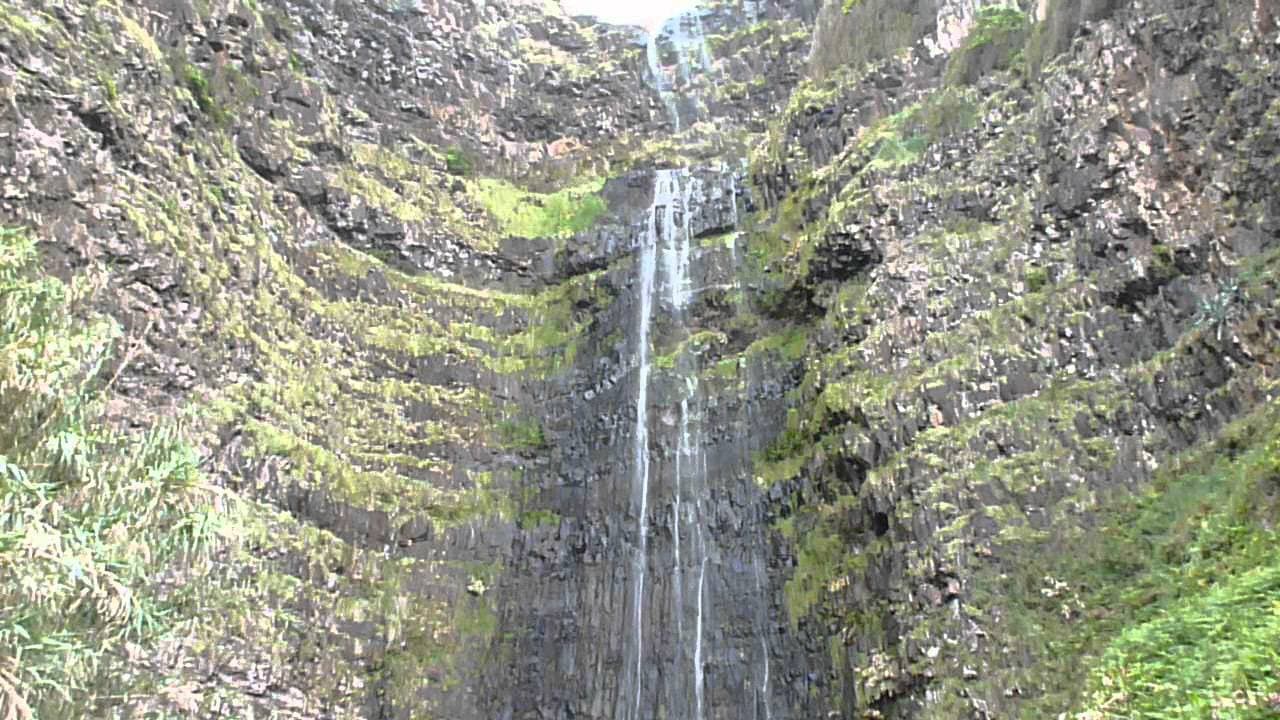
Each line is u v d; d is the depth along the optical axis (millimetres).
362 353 16250
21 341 7844
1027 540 11109
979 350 12984
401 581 14297
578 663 14539
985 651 10633
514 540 15641
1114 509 10945
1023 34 16047
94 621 7438
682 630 14469
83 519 7473
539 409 17188
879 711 11469
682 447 16016
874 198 15531
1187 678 8273
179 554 10953
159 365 12938
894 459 12648
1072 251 13164
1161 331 11930
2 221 12016
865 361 13922
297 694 12367
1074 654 9977
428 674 13766
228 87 16688
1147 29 13352
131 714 8734
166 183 14312
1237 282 11266
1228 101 12219
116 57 14289
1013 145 14695
